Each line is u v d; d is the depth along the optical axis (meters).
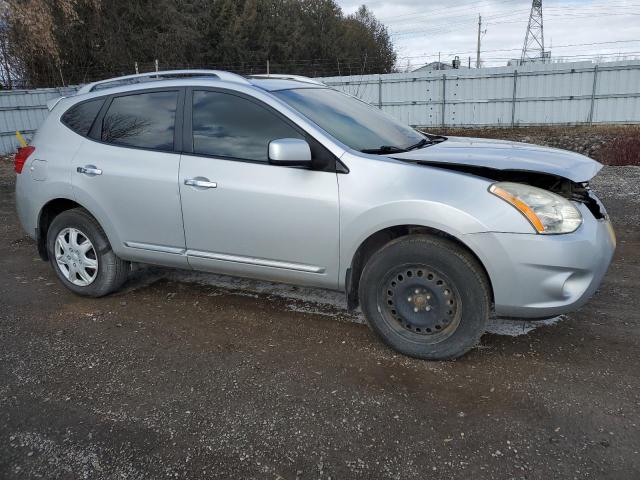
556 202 2.96
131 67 30.73
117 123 4.09
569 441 2.50
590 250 2.96
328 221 3.29
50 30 21.05
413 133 4.15
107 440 2.59
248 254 3.63
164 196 3.80
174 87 3.88
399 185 3.11
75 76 27.55
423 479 2.29
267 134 3.49
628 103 22.72
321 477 2.32
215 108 3.70
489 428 2.61
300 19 51.41
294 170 3.38
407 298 3.23
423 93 25.19
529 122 24.28
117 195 3.98
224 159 3.61
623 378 3.01
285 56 47.19
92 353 3.46
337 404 2.84
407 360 3.27
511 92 24.08
